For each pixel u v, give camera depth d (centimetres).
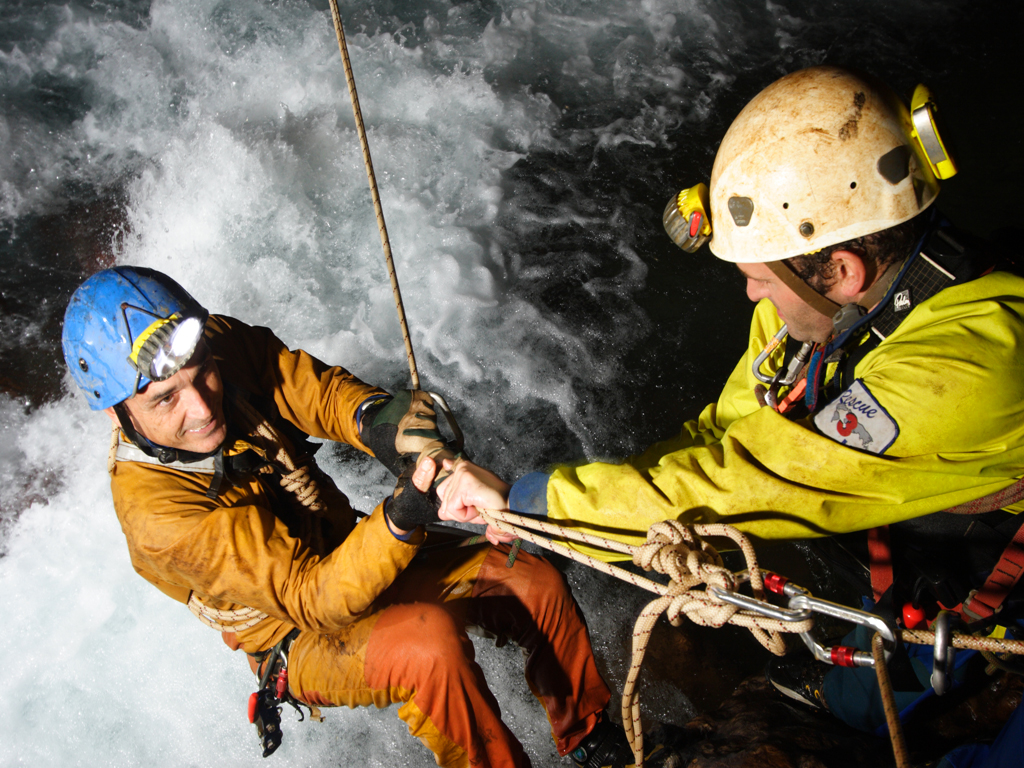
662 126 556
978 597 153
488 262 458
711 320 421
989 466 140
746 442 146
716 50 623
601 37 639
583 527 157
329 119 540
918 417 133
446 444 194
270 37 588
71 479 372
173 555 186
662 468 151
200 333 185
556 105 573
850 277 150
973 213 425
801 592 134
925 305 148
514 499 166
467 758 204
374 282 459
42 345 427
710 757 210
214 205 502
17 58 561
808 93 148
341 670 203
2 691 305
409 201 498
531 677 220
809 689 224
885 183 145
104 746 293
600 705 221
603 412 388
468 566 221
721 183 158
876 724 204
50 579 336
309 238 481
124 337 177
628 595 309
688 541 140
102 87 557
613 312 430
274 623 213
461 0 670
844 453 136
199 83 564
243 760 285
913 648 180
